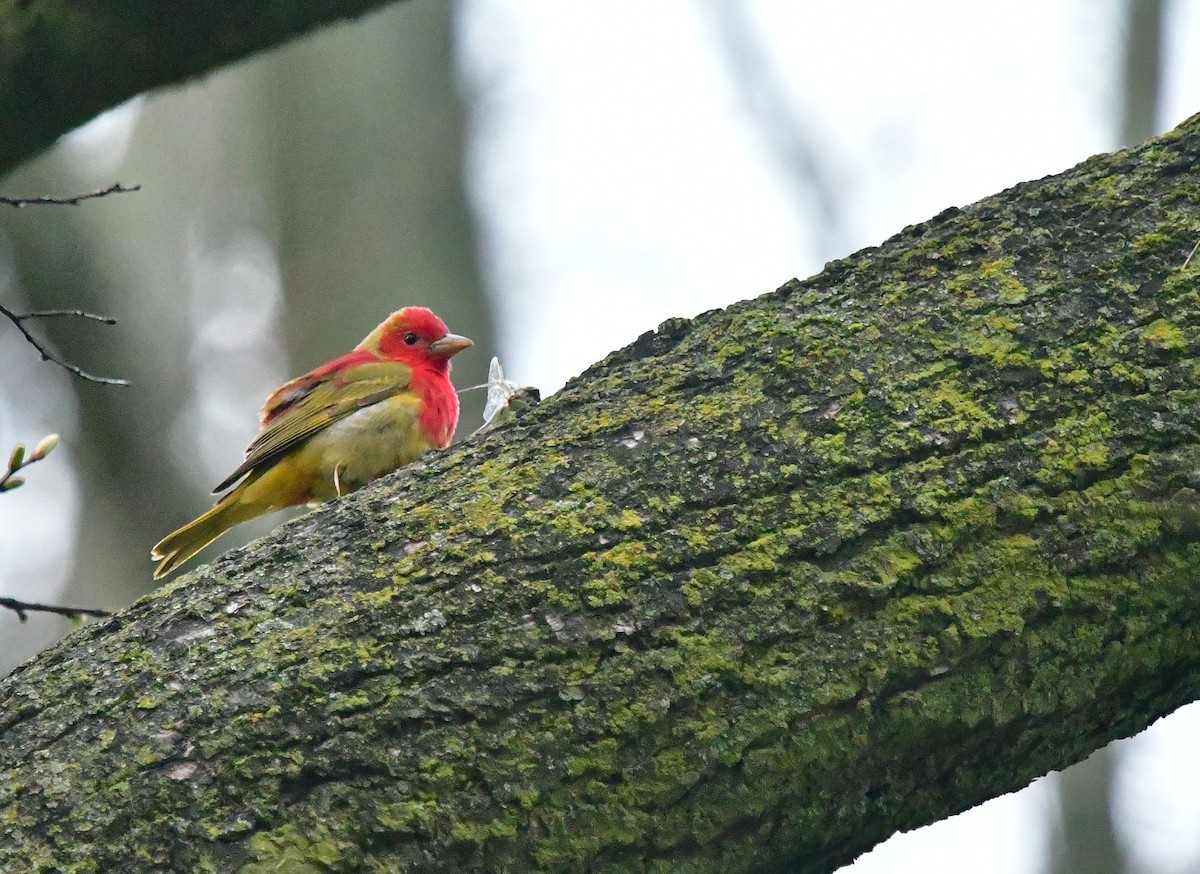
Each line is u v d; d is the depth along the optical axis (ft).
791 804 17.25
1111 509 17.94
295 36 27.66
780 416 18.70
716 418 18.79
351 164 61.11
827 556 17.61
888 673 17.26
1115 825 62.44
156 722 16.65
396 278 58.70
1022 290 19.43
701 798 16.90
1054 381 18.63
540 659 16.97
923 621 17.44
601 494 18.16
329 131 61.57
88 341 58.90
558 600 17.30
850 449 18.28
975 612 17.51
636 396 19.36
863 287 20.03
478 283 59.93
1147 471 18.08
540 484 18.40
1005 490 17.95
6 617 61.93
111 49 26.30
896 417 18.52
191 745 16.46
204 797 16.19
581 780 16.58
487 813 16.35
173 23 26.40
